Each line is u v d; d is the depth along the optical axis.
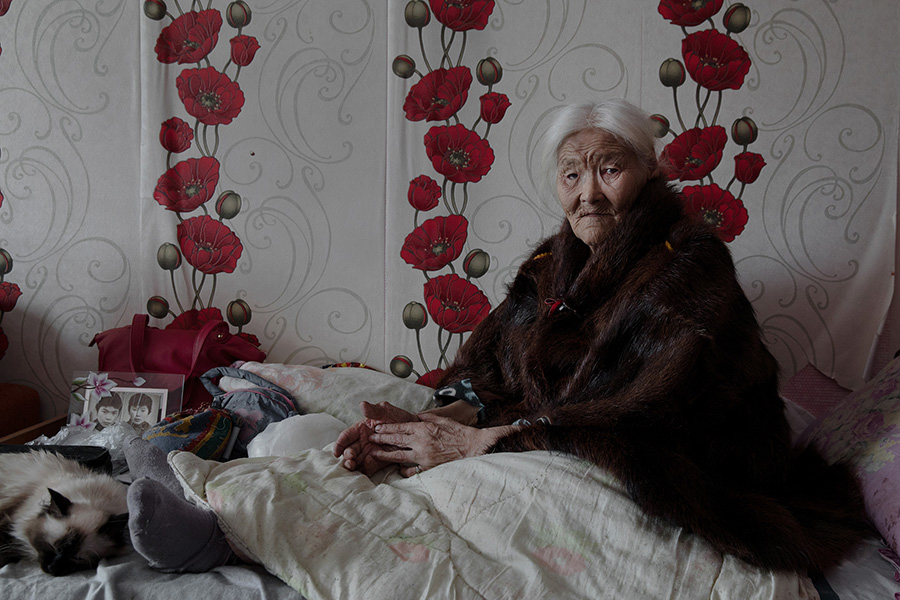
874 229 1.92
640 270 1.29
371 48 2.04
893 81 1.89
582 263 1.48
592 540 1.03
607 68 1.97
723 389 1.18
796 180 1.94
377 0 2.03
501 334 1.65
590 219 1.42
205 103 2.08
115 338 1.98
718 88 1.95
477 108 2.03
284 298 2.12
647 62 1.96
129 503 0.95
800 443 1.60
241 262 2.12
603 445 1.09
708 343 1.16
